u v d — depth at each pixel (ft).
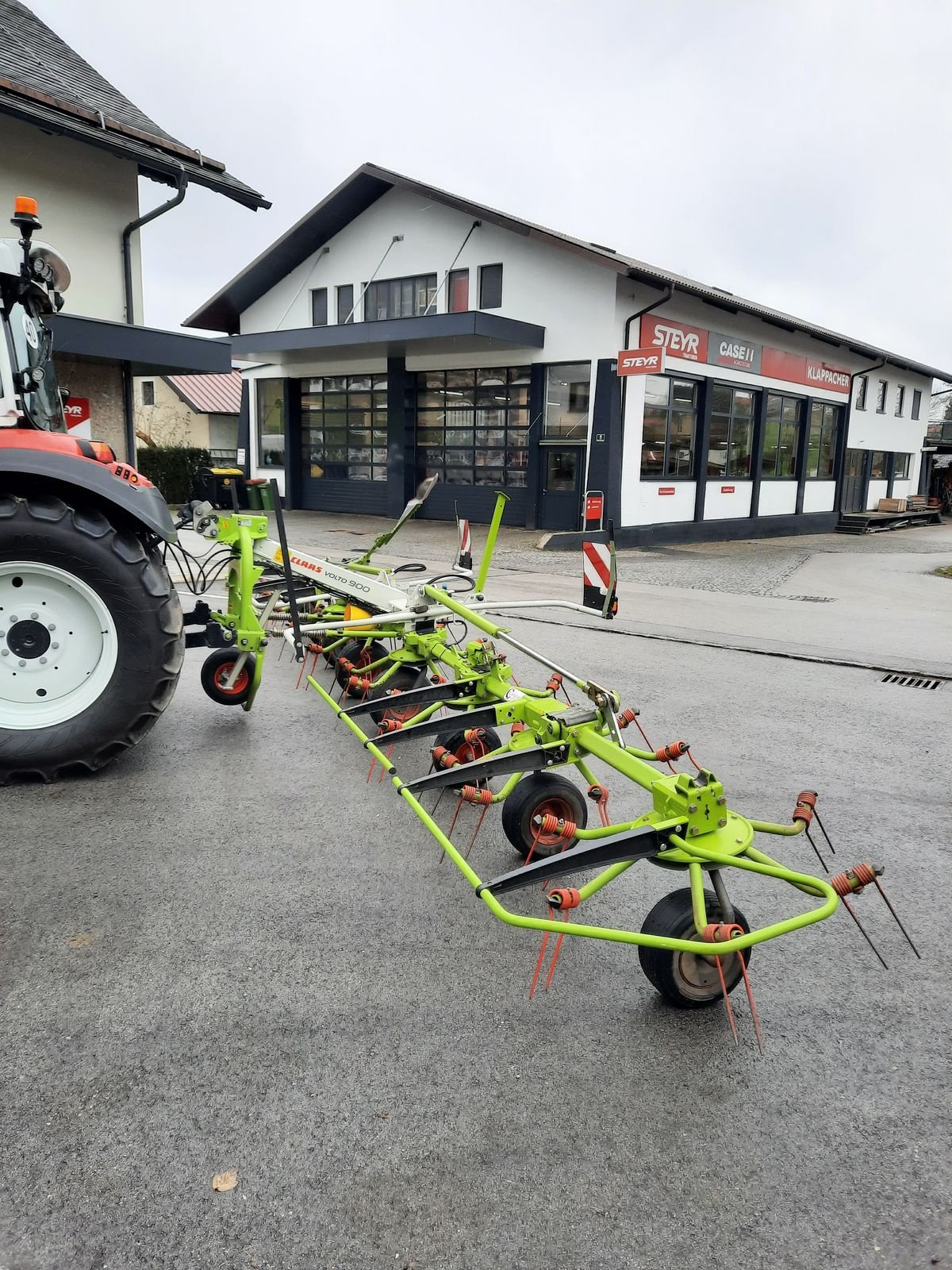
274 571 19.17
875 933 10.71
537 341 60.44
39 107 33.04
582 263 58.08
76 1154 6.93
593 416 59.06
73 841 12.39
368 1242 6.25
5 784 14.33
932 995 9.47
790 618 33.55
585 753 11.80
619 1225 6.46
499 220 58.70
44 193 36.01
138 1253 6.11
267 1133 7.21
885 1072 8.21
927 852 12.95
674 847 8.80
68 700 14.23
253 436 81.20
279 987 9.16
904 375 103.50
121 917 10.41
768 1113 7.64
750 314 66.90
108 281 38.73
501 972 9.62
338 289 72.08
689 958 8.75
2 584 13.70
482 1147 7.14
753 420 74.49
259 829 13.00
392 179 62.54
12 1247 6.12
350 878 11.60
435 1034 8.52
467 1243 6.27
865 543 75.92
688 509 67.87
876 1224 6.53
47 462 13.66
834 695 21.94
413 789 11.60
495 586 38.34
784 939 10.55
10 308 14.80
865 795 15.19
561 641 27.73
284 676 22.12
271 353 69.10
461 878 11.73
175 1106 7.47
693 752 17.20
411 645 17.31
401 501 70.90
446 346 62.90
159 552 15.69
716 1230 6.44
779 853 12.77
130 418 41.16
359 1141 7.16
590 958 10.01
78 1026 8.43
